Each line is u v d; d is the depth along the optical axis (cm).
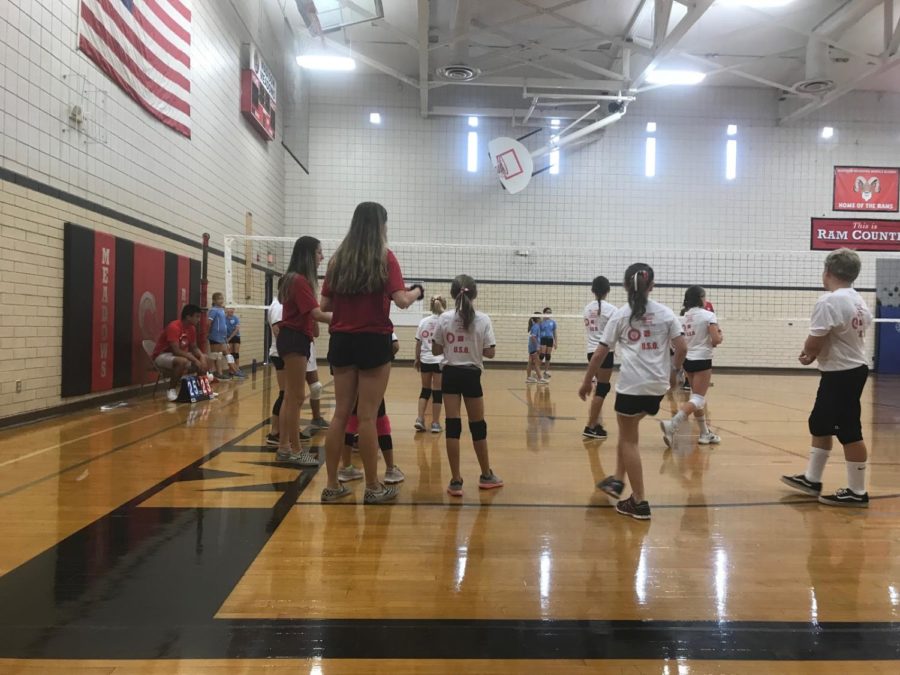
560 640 192
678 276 1544
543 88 1411
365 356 316
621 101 1334
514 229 1539
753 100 1541
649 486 390
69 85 603
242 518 303
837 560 265
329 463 332
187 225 897
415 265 1531
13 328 530
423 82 1275
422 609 211
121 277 706
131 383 739
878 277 1557
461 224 1536
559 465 442
